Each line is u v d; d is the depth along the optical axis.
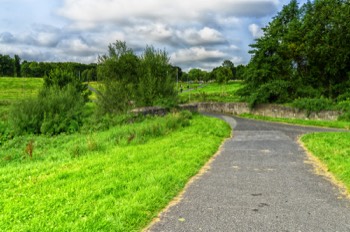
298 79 35.72
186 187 6.91
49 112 18.41
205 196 6.26
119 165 8.68
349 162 8.66
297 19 39.50
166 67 27.55
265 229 4.65
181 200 6.02
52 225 4.63
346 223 4.87
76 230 4.45
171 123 17.42
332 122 22.97
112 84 23.88
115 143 12.78
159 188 6.37
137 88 25.67
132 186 6.56
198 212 5.37
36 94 21.70
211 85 94.50
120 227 4.58
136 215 5.05
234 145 13.20
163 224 4.88
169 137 14.36
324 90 34.62
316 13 35.84
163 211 5.44
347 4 34.56
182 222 4.94
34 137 16.44
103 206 5.37
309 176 7.87
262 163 9.48
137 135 13.95
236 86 82.12
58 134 17.61
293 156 10.59
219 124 20.77
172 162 9.19
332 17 34.00
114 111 22.64
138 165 8.64
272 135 16.56
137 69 26.23
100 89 23.86
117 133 14.91
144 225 4.84
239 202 5.88
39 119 18.33
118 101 23.25
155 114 22.77
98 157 10.02
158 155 10.01
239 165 9.22
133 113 20.78
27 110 18.36
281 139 14.96
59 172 8.09
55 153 12.10
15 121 17.58
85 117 20.00
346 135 14.33
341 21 33.16
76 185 6.77
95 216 4.94
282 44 36.34
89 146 11.60
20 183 7.28
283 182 7.30
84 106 21.98
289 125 22.86
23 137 16.48
